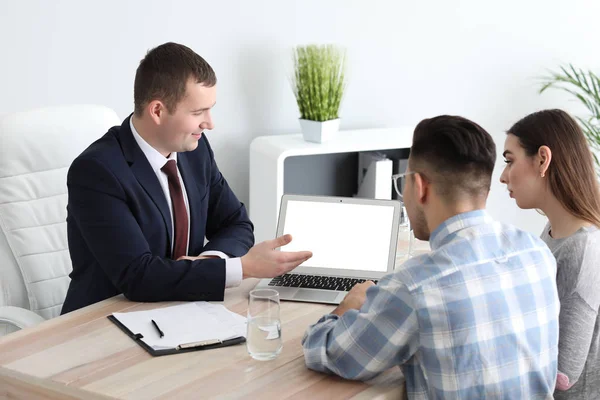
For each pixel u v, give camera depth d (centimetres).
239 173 412
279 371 177
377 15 427
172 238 245
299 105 398
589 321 198
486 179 167
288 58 410
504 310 162
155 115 230
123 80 369
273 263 224
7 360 182
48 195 271
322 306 217
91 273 237
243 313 211
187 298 219
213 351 187
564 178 204
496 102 468
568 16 472
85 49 356
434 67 448
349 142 393
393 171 424
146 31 370
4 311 241
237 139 407
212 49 389
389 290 161
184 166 256
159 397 164
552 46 473
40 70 348
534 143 209
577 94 457
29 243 267
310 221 241
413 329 159
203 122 235
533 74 471
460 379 160
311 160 427
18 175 265
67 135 273
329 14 415
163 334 193
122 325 201
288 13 404
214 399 164
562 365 199
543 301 168
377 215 239
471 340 159
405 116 448
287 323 204
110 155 231
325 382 172
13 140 263
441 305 157
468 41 452
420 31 440
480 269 162
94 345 190
